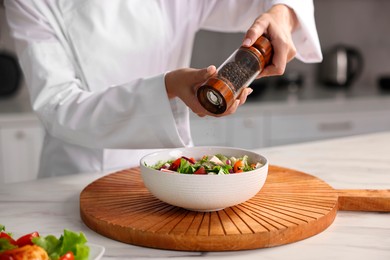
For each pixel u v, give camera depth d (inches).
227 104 32.1
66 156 53.2
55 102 44.1
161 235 30.0
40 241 25.5
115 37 50.3
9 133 85.7
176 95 37.8
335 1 127.7
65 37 48.6
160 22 52.5
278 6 45.1
